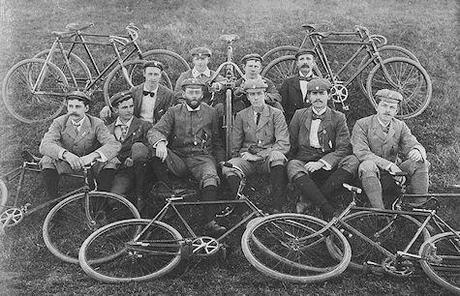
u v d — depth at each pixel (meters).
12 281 4.22
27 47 7.02
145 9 8.33
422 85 6.32
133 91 5.41
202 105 5.18
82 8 8.30
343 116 5.07
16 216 4.66
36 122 6.04
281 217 4.39
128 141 5.12
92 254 4.54
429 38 7.30
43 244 4.64
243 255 4.55
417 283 4.25
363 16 7.88
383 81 6.44
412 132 6.02
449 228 4.37
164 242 4.37
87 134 4.92
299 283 4.15
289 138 5.11
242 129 5.13
